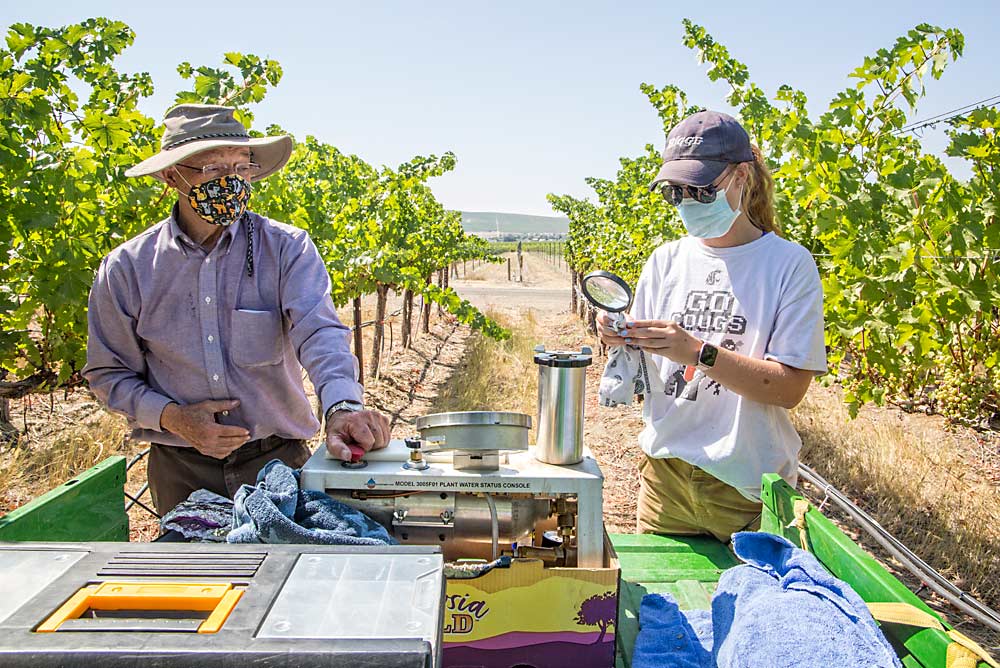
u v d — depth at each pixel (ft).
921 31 17.21
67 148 15.24
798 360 7.90
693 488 9.07
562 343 55.26
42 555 3.97
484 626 5.71
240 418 8.60
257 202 21.63
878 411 28.07
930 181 16.02
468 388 34.55
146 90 20.30
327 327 8.05
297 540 5.41
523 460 6.35
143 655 3.08
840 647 4.70
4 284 15.15
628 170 48.67
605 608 5.71
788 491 7.47
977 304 15.25
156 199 16.65
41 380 16.38
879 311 15.97
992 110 15.42
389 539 5.68
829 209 16.15
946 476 20.45
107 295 8.27
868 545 16.89
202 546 4.11
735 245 8.69
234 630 3.26
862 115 18.33
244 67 20.31
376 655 3.12
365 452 6.38
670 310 9.18
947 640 4.63
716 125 8.00
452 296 33.30
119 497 8.11
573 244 73.36
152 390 8.43
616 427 27.84
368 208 35.76
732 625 5.56
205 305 8.30
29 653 3.06
